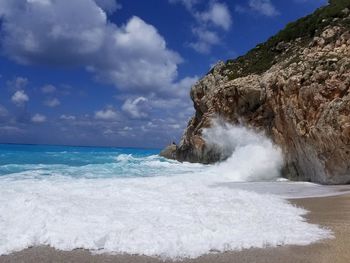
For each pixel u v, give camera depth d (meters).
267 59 28.23
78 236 5.87
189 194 10.10
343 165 14.60
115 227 6.33
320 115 15.75
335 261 5.06
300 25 27.81
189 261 5.07
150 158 34.69
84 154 38.16
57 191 9.98
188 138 31.75
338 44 19.19
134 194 9.82
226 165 21.23
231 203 8.90
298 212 8.46
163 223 6.68
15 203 7.57
